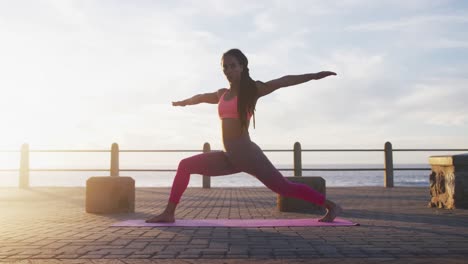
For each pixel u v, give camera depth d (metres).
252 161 4.31
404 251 3.33
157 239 3.88
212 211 6.50
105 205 6.31
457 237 4.00
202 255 3.19
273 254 3.22
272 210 6.65
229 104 4.31
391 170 12.73
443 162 6.97
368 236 4.05
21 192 10.94
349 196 9.48
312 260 3.00
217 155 4.68
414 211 6.50
